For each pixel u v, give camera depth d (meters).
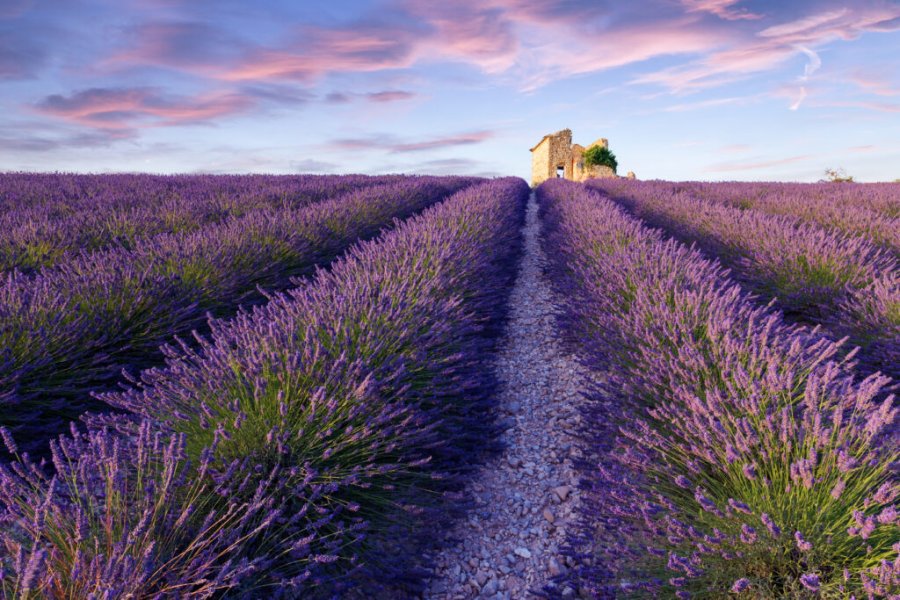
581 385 4.16
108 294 4.21
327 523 2.15
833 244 5.78
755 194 14.10
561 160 42.22
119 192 11.72
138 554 1.65
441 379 3.27
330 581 2.07
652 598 1.91
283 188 13.27
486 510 2.82
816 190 14.97
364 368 2.77
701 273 4.64
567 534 2.45
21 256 5.66
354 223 9.02
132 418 2.70
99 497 2.00
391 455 2.65
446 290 4.86
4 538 1.65
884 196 11.59
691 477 2.33
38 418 3.22
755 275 6.21
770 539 1.81
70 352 3.68
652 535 2.09
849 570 1.69
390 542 2.35
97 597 1.40
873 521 1.58
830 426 2.21
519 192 19.81
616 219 7.91
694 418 2.37
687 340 3.31
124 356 4.07
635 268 4.99
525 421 3.79
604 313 4.52
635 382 3.31
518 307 6.61
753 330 3.29
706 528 2.05
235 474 2.18
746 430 2.13
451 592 2.28
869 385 2.20
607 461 3.01
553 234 9.08
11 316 3.57
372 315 3.34
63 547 1.68
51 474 2.74
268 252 6.53
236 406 2.45
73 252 6.24
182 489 2.12
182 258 5.51
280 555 1.99
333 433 2.49
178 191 12.40
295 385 2.60
